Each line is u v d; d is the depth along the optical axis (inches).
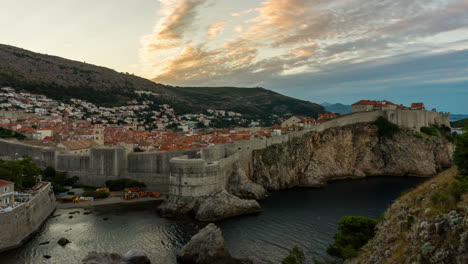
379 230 1179.9
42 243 2114.9
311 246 2039.9
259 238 2201.0
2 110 6441.9
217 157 3494.1
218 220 2615.7
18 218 2097.7
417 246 798.5
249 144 3929.6
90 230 2370.8
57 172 3754.9
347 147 4832.7
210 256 1788.9
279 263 1819.6
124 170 3614.7
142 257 1803.6
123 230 2375.7
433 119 5846.5
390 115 5206.7
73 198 3110.2
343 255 1427.2
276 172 3949.3
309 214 2738.7
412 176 4660.4
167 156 3467.0
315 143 4635.8
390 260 861.8
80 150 4320.9
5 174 2593.5
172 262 1866.4
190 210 2790.4
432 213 847.1
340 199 3265.3
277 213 2780.5
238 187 3309.5
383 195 3412.9
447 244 712.4
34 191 2645.2
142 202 3134.8
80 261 1863.9
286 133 4909.0
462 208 776.3
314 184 4101.9
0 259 1868.8
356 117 5211.6
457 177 965.8
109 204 3061.0
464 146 1045.2
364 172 4862.2
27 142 4549.7
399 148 4867.1
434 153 4990.2
